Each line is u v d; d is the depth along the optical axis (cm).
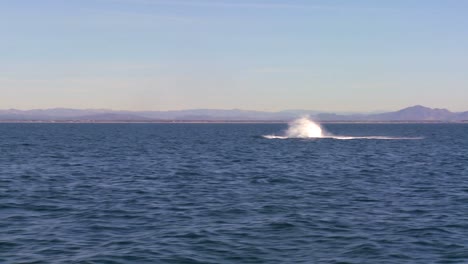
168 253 2006
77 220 2617
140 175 4700
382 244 2162
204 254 2000
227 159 6631
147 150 8531
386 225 2527
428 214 2820
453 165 5903
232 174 4806
